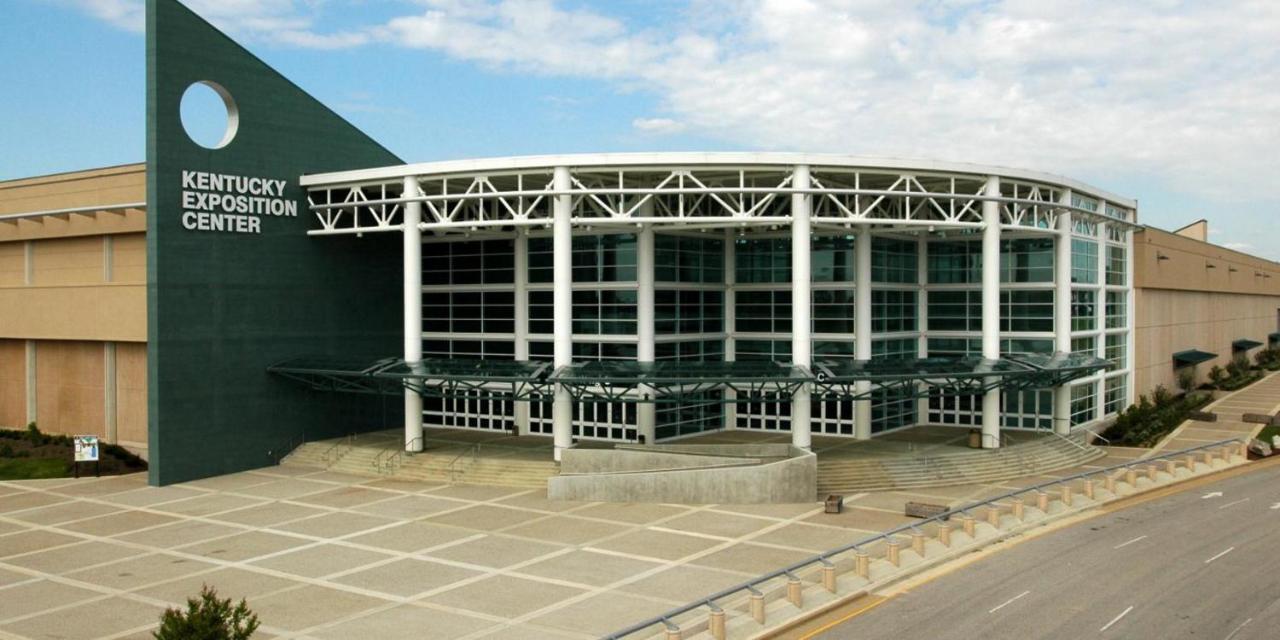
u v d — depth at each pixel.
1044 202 50.62
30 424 57.00
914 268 59.12
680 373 45.50
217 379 49.69
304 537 36.44
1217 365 90.69
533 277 55.69
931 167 47.38
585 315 53.62
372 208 52.06
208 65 49.22
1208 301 87.94
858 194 45.94
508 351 56.94
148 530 37.91
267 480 48.28
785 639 24.83
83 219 56.28
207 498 44.00
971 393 49.66
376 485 46.59
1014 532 36.41
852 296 54.31
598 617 26.75
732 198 51.84
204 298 49.09
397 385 52.38
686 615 26.89
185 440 48.12
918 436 54.53
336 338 56.09
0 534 37.53
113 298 53.28
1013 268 57.38
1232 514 39.62
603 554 33.47
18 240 60.22
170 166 47.56
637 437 52.31
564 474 44.94
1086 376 57.19
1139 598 28.06
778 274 56.25
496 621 26.52
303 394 54.31
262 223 51.91
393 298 59.72
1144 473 47.66
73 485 47.41
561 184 45.91
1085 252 59.88
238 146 50.69
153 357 46.97
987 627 25.58
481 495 43.94
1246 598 27.95
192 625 19.70
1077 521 38.66
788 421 56.25
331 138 55.69
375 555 33.75
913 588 29.36
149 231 47.06
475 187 51.91
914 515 38.50
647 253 51.56
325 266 55.41
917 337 59.12
